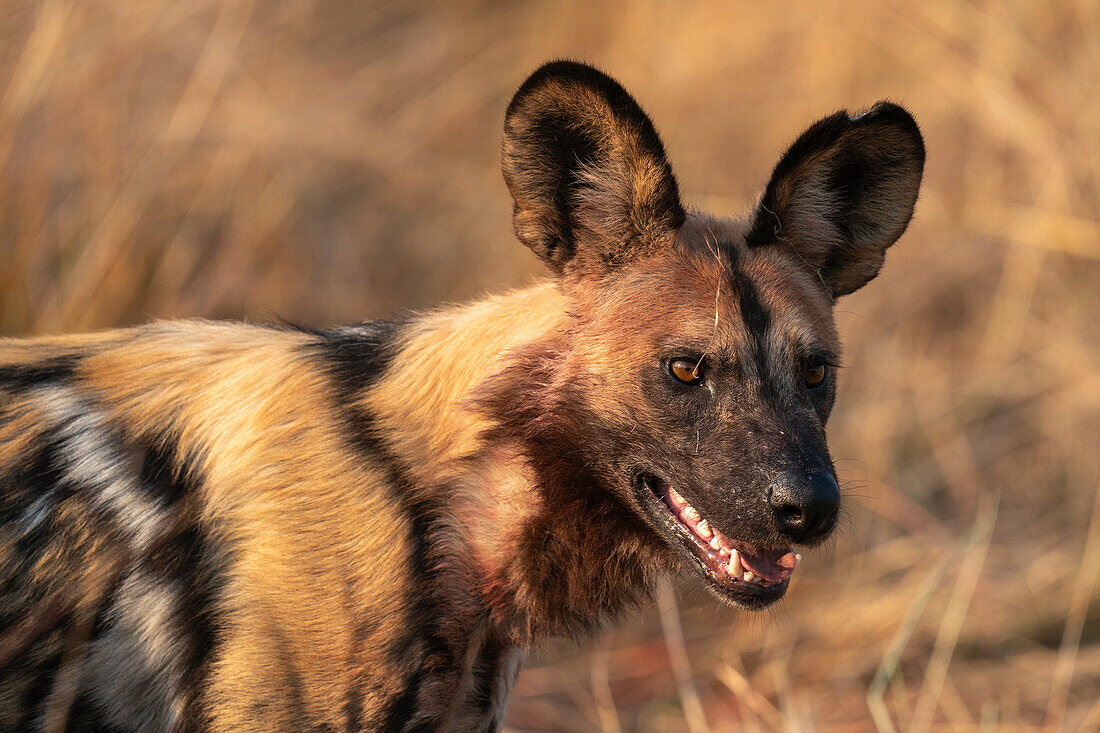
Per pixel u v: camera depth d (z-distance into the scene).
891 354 17.92
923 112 19.97
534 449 8.00
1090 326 17.56
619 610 8.65
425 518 7.82
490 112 21.33
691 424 7.86
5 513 7.67
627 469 8.11
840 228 9.02
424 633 7.74
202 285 15.73
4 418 7.91
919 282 18.67
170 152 15.49
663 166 8.02
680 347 7.86
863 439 16.67
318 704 7.44
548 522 8.05
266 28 19.53
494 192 19.56
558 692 13.34
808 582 14.56
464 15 23.44
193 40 16.67
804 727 12.10
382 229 19.27
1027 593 14.55
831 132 8.36
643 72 20.83
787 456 7.61
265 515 7.48
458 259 18.83
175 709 7.63
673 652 12.10
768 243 8.55
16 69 13.82
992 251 18.64
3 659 7.18
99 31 14.90
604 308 8.12
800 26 21.23
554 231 8.33
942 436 17.30
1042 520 16.25
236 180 16.58
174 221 15.66
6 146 13.33
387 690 7.57
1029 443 17.25
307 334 8.41
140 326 8.67
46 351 8.36
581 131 8.20
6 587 7.59
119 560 7.66
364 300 17.95
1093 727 12.50
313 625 7.39
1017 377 17.47
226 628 7.42
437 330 8.24
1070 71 19.00
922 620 13.90
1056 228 17.61
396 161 19.47
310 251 17.98
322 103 19.25
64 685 7.54
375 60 21.77
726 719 12.82
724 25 21.33
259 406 7.76
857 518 15.55
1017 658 13.67
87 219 14.18
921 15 20.47
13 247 13.23
